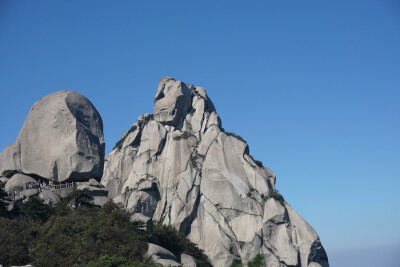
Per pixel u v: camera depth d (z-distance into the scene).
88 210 75.56
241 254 96.88
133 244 70.06
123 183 110.25
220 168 103.44
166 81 116.56
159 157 108.75
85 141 83.88
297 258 94.75
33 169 83.62
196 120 111.31
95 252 66.44
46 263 62.31
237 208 99.94
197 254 88.12
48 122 84.44
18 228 68.38
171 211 102.19
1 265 57.94
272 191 102.00
